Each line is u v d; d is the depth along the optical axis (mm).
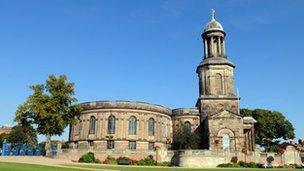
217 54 71938
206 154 53312
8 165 31422
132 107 70500
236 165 52562
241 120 62625
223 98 68688
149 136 70812
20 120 58406
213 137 61750
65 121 60844
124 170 33188
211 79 69812
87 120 70438
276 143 91438
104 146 67875
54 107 58469
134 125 70250
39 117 58156
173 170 36500
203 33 73500
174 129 77438
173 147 70000
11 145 60688
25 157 50938
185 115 77062
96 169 33438
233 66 71000
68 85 61438
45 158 52125
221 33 72750
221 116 62844
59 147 57031
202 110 68812
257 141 90562
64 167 34031
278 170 39969
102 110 70000
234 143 61406
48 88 60406
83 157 54094
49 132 58562
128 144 68562
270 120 90438
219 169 41219
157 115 73250
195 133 65625
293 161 56906
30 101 57938
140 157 56500
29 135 90625
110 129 68938
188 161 52812
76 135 71312
